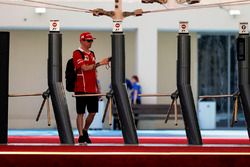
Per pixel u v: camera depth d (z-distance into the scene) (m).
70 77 29.97
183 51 26.45
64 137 25.98
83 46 29.67
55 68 25.89
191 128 26.52
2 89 25.56
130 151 23.14
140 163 23.11
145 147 23.20
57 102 25.98
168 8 27.20
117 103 26.03
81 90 29.95
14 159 23.03
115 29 25.80
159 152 23.16
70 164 23.09
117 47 25.77
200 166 23.14
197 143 26.45
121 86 25.89
